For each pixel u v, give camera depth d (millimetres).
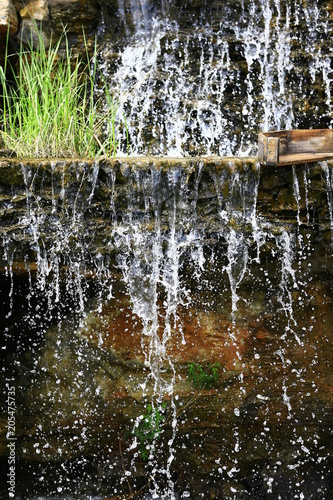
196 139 5766
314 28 5871
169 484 4969
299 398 4832
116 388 4832
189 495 4961
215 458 4930
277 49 5852
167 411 4820
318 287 4785
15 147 4930
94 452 4965
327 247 4582
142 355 4816
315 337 4828
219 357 4809
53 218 4453
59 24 5824
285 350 4828
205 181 4418
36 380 4918
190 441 4914
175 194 4430
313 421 4855
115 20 5934
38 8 5773
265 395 4812
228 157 4559
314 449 4930
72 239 4473
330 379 4828
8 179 4406
